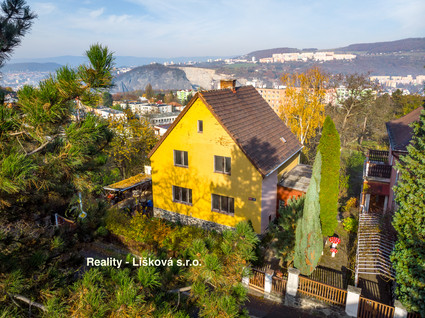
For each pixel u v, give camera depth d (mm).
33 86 4836
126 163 32594
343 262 16000
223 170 18672
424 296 10680
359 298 11641
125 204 25203
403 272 11312
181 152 19984
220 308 5543
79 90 4699
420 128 12562
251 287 13953
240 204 18297
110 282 4855
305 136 35781
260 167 17234
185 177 20047
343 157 37812
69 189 8859
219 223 19422
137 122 33344
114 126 30500
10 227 8094
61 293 5301
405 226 11789
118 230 17891
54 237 8359
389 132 22438
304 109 34781
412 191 11969
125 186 24312
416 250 11102
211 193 19266
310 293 12695
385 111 54719
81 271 8453
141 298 4395
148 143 33125
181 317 5031
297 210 15070
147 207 24375
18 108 5023
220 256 6422
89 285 4355
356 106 48125
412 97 55312
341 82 49250
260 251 16156
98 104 5016
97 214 10078
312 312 12430
